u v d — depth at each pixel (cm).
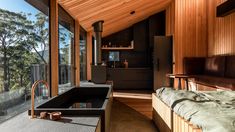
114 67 891
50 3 326
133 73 863
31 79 284
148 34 891
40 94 307
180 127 218
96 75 559
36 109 208
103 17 574
